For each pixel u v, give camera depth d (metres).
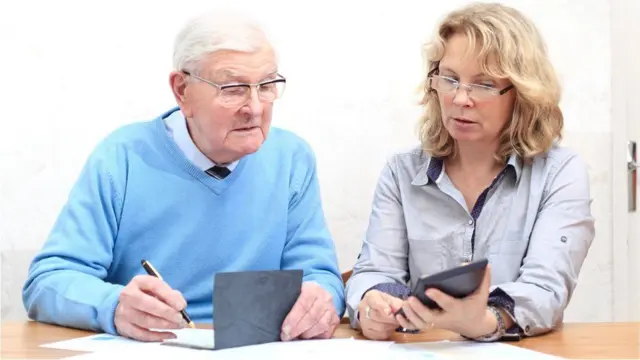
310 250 2.05
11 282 2.70
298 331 1.61
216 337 1.51
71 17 2.69
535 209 1.92
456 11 1.93
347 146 2.76
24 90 2.68
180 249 1.97
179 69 1.87
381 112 2.75
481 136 1.89
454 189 2.00
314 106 2.75
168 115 2.12
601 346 1.53
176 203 1.97
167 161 1.99
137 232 1.97
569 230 1.85
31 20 2.68
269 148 2.09
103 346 1.55
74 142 2.70
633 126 2.79
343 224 2.77
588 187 1.94
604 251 2.79
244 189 2.01
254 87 1.82
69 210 1.94
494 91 1.86
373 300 1.64
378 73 2.75
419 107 2.74
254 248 2.01
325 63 2.75
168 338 1.62
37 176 2.69
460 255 1.99
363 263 2.02
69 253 1.89
